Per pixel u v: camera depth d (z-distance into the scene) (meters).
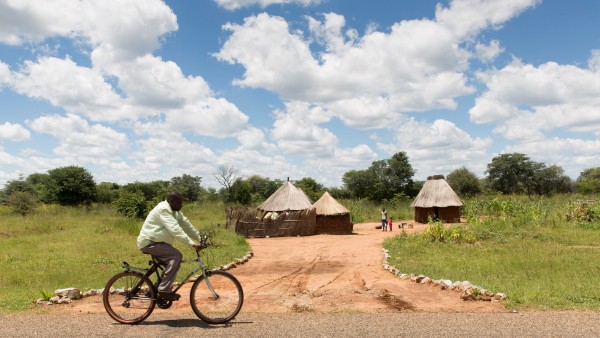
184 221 6.18
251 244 19.06
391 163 70.44
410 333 5.38
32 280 10.27
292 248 17.27
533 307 6.63
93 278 10.43
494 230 18.72
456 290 8.10
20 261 13.28
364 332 5.43
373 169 71.31
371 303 7.14
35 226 24.64
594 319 5.88
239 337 5.30
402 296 7.77
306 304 7.14
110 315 6.06
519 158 68.75
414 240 17.66
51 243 17.27
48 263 12.80
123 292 6.14
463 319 5.99
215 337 5.31
